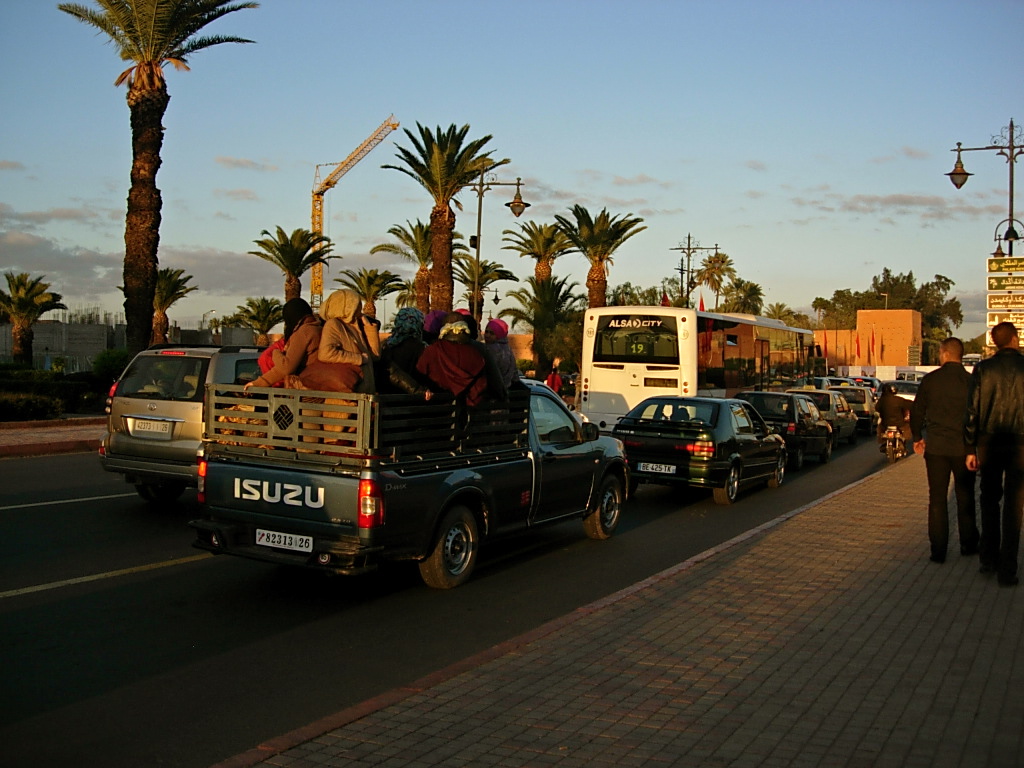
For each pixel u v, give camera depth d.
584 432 9.93
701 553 9.04
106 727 4.89
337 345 7.36
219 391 7.69
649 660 5.69
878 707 4.91
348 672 5.87
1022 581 7.85
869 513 11.66
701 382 21.38
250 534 7.43
